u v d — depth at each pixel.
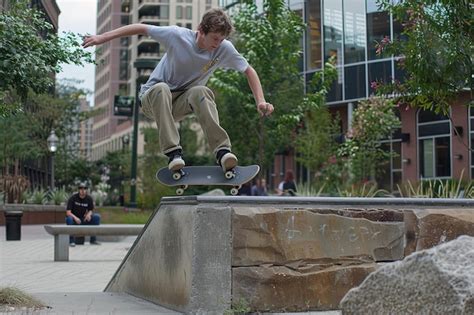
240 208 5.51
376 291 3.72
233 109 25.27
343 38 32.97
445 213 6.04
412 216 5.96
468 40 8.55
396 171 33.31
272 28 19.75
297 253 5.57
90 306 6.02
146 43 101.75
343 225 5.76
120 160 53.88
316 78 21.02
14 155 35.16
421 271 3.52
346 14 32.78
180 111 6.12
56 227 13.31
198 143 47.84
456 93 9.12
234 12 21.86
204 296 5.36
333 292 5.63
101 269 11.67
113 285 7.71
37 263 12.84
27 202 32.41
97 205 40.69
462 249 3.57
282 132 22.00
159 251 6.20
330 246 5.69
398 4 9.26
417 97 9.31
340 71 33.06
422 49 8.62
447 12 8.67
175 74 6.00
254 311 5.43
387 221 5.90
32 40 6.25
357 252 5.76
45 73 6.39
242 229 5.46
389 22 30.97
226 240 5.44
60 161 55.84
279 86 21.44
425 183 24.20
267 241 5.51
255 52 19.73
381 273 3.72
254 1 20.81
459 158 30.67
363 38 32.22
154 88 5.89
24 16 6.41
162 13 102.88
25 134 36.56
